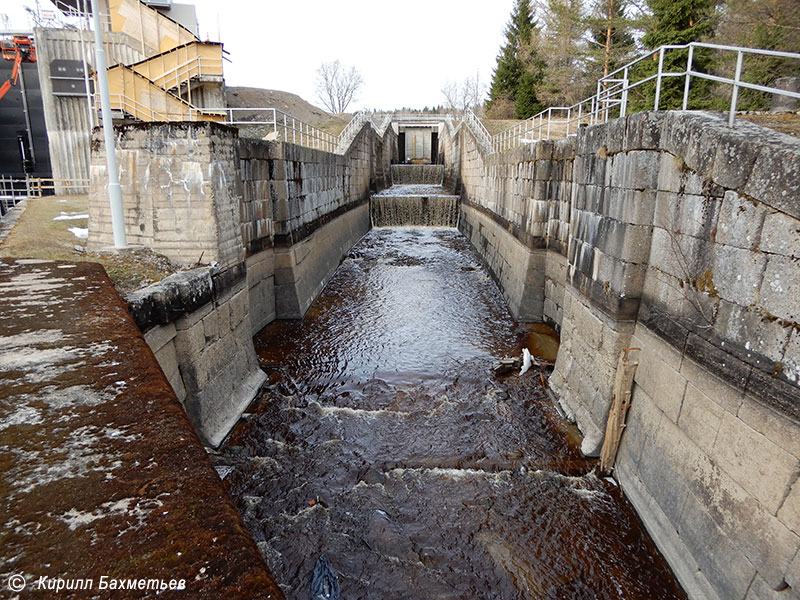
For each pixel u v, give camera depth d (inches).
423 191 1341.0
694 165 227.5
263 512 272.8
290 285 551.2
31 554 58.1
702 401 215.6
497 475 301.4
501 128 1272.1
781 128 250.7
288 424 353.7
